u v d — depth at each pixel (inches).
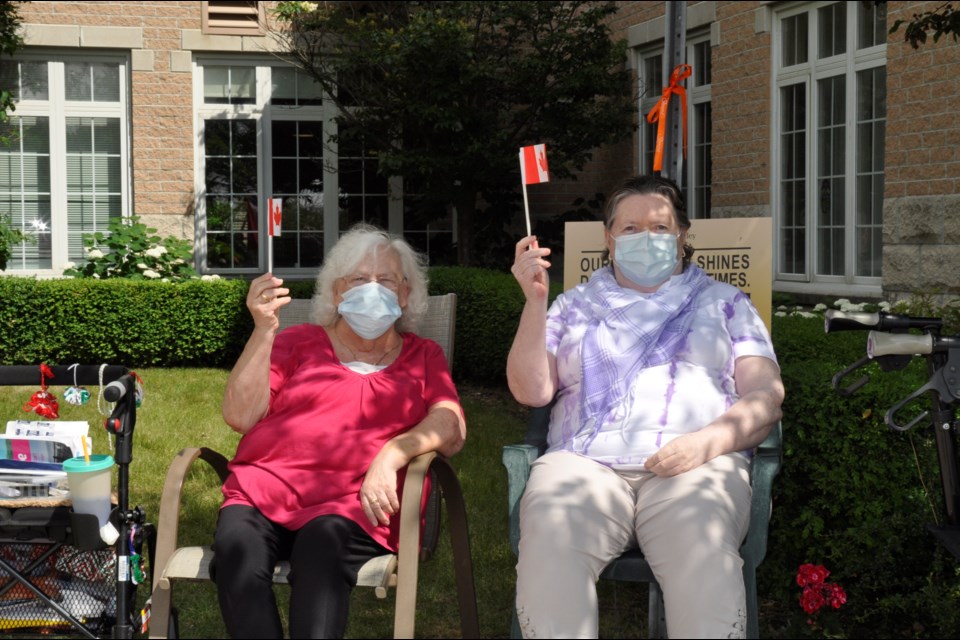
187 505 177.9
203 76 441.1
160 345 324.8
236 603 104.0
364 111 384.2
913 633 127.2
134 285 322.7
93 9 421.1
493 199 420.8
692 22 379.2
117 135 434.6
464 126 369.4
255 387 117.6
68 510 114.9
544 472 113.8
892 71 289.7
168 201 432.8
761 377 120.9
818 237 328.8
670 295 126.9
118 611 115.0
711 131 379.6
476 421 247.4
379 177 456.1
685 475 110.4
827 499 132.8
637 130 410.0
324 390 120.7
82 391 120.0
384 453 112.3
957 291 269.4
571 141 378.9
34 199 430.9
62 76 427.8
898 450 128.2
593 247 154.4
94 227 435.5
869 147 307.0
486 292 286.8
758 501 111.1
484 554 157.9
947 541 103.9
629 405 119.8
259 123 443.8
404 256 130.2
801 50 331.3
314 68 389.1
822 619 130.1
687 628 100.7
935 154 275.9
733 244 148.5
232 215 447.2
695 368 122.3
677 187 131.3
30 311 317.7
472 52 357.1
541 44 366.6
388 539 113.9
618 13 419.8
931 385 107.2
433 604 141.3
